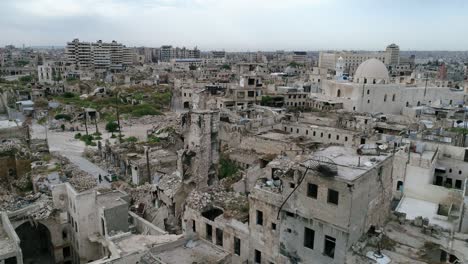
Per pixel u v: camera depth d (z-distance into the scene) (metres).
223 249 37.50
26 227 49.44
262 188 36.69
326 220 30.83
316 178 30.84
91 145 108.44
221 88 161.50
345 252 30.14
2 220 40.81
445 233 34.56
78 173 72.19
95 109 152.75
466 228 36.53
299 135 84.94
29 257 49.94
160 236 41.00
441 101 144.50
